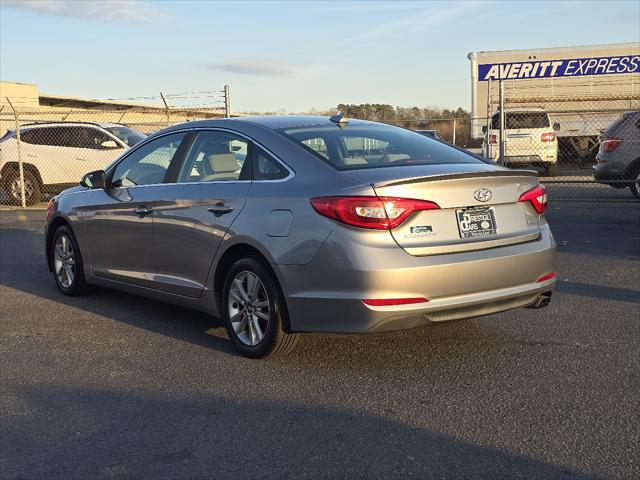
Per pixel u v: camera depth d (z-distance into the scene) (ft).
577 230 32.09
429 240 12.97
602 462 9.95
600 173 43.45
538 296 14.42
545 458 10.12
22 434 11.44
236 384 13.50
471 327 16.89
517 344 15.53
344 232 12.78
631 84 70.54
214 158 16.10
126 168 18.90
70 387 13.57
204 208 15.60
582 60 71.56
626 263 24.41
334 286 12.88
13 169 49.83
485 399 12.42
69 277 21.12
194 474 9.92
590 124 71.31
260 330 14.66
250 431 11.33
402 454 10.36
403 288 12.59
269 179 14.51
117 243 18.56
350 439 10.93
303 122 16.08
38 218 43.78
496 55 74.18
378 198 12.66
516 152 58.75
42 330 17.63
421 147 15.55
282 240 13.62
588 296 19.85
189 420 11.84
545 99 42.32
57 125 50.62
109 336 16.98
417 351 15.19
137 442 11.03
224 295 15.33
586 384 13.02
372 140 15.40
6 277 24.57
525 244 14.08
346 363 14.53
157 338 16.72
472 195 13.44
